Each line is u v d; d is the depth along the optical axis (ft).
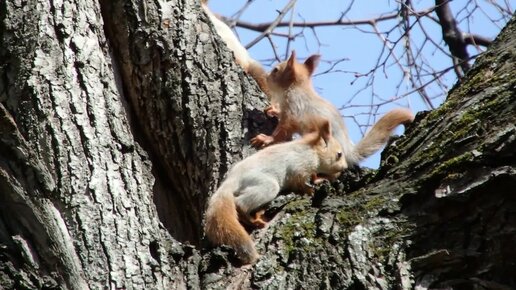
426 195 22.48
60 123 23.48
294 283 21.56
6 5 26.32
